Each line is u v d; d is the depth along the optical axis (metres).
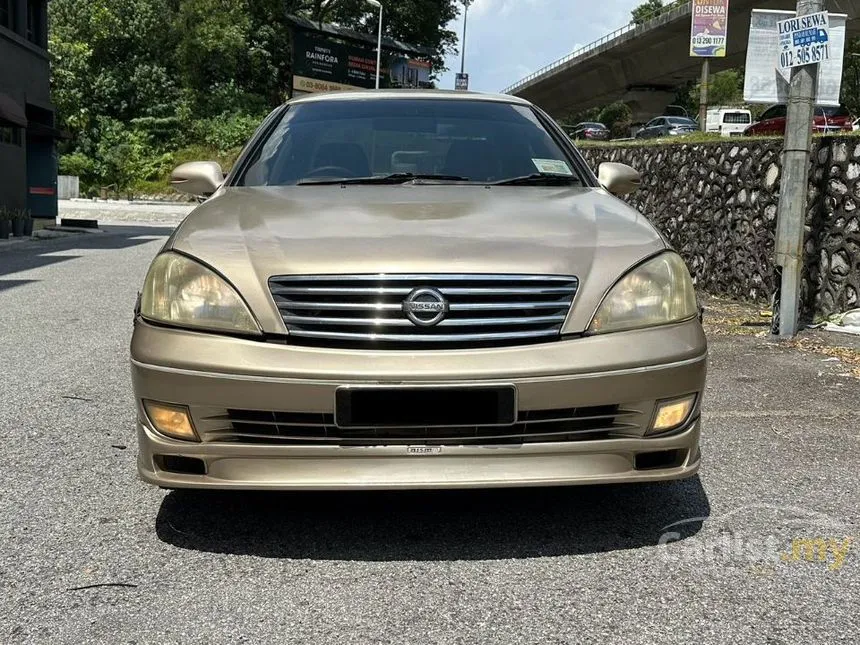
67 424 4.31
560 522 3.09
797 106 6.35
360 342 2.62
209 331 2.68
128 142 48.09
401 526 3.04
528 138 4.16
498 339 2.64
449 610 2.46
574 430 2.68
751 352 6.14
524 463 2.65
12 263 12.73
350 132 4.11
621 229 3.02
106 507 3.22
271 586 2.60
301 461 2.63
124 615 2.43
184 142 49.03
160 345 2.68
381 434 2.62
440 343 2.62
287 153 4.00
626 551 2.85
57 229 22.59
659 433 2.74
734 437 4.15
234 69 52.75
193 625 2.37
